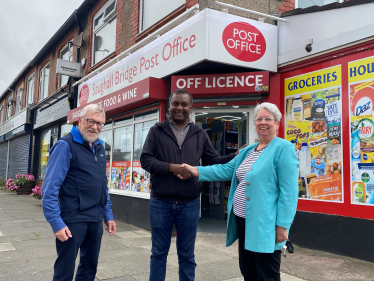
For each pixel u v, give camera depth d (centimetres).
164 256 271
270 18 549
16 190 1371
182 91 277
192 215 269
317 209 470
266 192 227
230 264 408
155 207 268
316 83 487
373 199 409
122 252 457
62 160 231
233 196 259
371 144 416
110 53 849
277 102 533
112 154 798
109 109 725
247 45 512
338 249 438
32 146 1478
